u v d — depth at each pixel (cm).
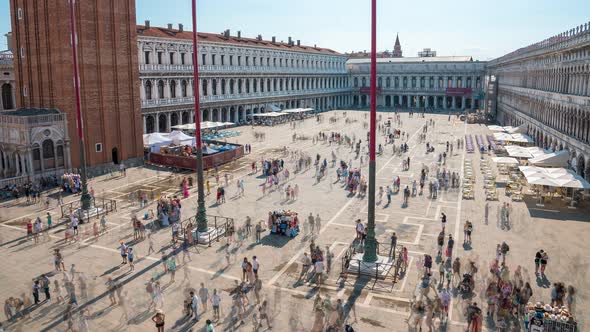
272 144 8675
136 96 6850
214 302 2527
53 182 5609
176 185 5641
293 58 14500
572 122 5641
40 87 6106
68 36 5825
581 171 5241
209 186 5525
